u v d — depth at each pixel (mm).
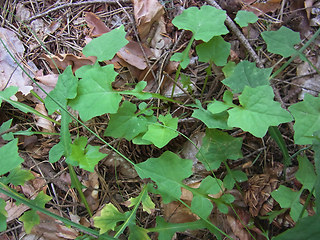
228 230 232
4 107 262
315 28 267
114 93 216
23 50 274
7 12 285
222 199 220
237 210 233
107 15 280
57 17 285
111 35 235
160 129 219
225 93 221
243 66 227
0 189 166
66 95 214
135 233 206
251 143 252
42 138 259
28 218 203
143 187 235
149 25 266
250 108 206
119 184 253
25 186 242
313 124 195
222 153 226
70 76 216
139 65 258
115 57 257
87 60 261
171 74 268
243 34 269
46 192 246
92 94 216
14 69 264
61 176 249
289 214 223
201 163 247
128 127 223
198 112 224
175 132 215
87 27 280
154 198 247
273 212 219
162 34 270
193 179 246
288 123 246
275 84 257
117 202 249
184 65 231
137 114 228
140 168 207
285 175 238
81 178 247
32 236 234
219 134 227
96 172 247
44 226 233
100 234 183
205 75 268
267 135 250
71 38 278
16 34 277
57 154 213
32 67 270
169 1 274
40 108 259
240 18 240
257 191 228
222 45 236
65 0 287
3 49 267
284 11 273
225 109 210
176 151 257
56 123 241
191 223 211
